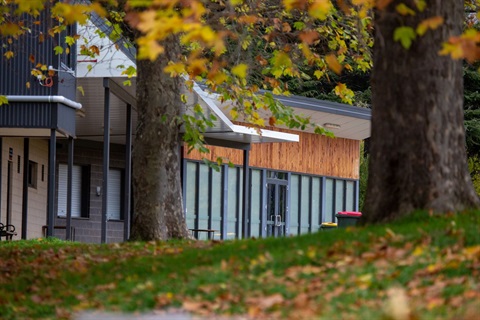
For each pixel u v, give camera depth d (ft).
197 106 69.72
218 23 66.13
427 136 46.09
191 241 62.28
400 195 46.39
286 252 42.09
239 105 80.23
